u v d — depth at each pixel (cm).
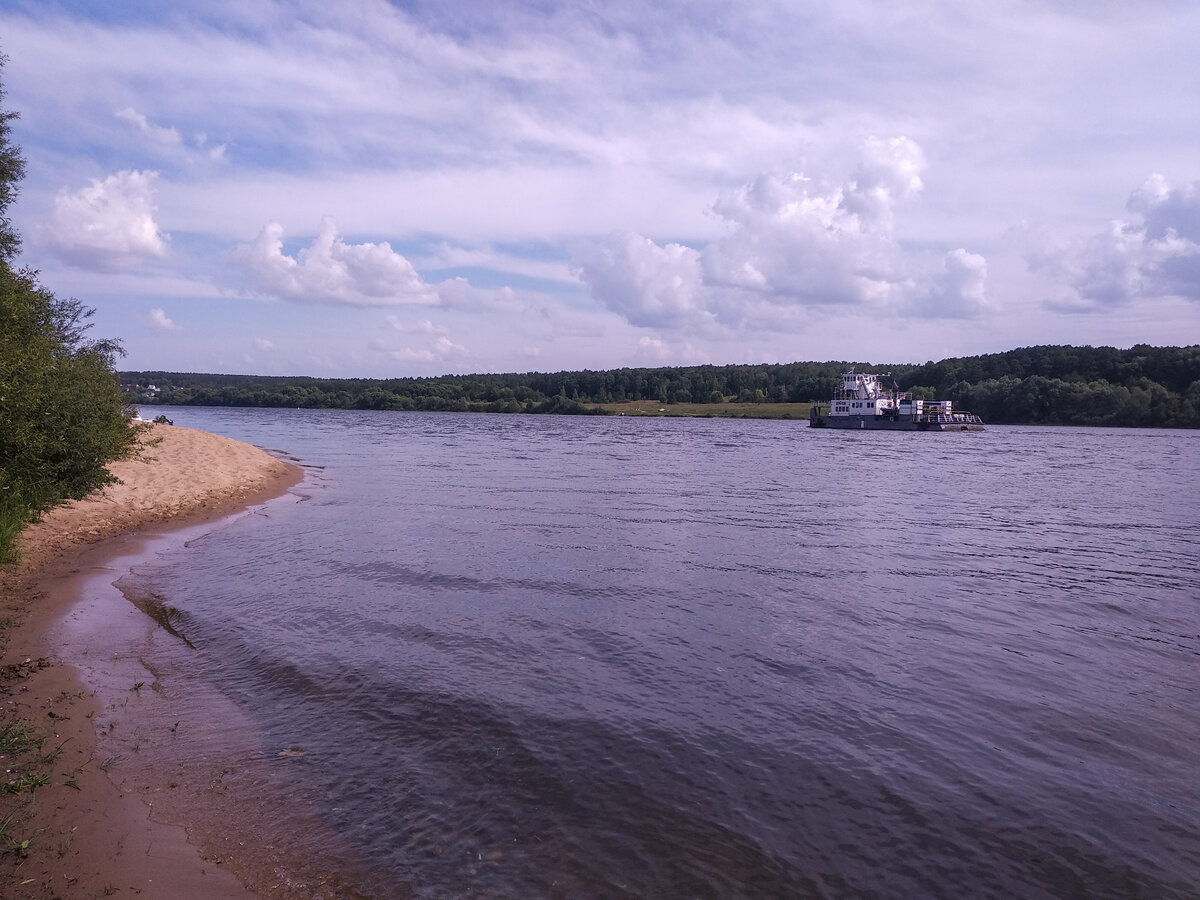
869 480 4031
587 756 806
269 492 2925
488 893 589
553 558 1798
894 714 935
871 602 1459
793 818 704
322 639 1152
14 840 626
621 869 624
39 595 1347
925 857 653
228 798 709
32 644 1094
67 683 953
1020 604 1478
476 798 723
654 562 1783
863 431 10988
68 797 694
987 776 789
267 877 600
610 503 2858
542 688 986
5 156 1819
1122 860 655
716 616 1338
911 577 1691
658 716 909
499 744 828
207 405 19300
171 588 1433
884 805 730
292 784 738
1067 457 6106
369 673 1016
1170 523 2608
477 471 4134
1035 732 893
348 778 753
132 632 1170
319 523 2244
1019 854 660
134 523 2086
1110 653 1188
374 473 3969
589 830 676
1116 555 2011
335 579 1532
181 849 629
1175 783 784
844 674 1066
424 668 1041
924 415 10594
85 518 2009
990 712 948
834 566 1788
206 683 979
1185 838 688
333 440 7069
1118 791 766
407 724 872
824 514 2686
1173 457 6162
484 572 1628
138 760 773
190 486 2653
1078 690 1027
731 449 6719
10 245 1805
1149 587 1647
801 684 1025
